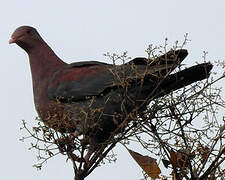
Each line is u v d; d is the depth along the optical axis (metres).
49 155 9.21
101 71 13.45
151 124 9.88
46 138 9.14
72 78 13.70
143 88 11.65
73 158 9.45
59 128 9.55
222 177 9.32
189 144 9.55
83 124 9.67
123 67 10.41
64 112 10.42
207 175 9.33
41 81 14.47
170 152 9.66
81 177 9.50
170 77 11.27
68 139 9.30
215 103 9.62
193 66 11.12
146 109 10.27
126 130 9.83
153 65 11.34
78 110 13.08
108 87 12.74
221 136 9.41
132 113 9.94
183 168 9.56
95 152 10.09
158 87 11.33
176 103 9.70
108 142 9.73
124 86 10.40
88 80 13.36
